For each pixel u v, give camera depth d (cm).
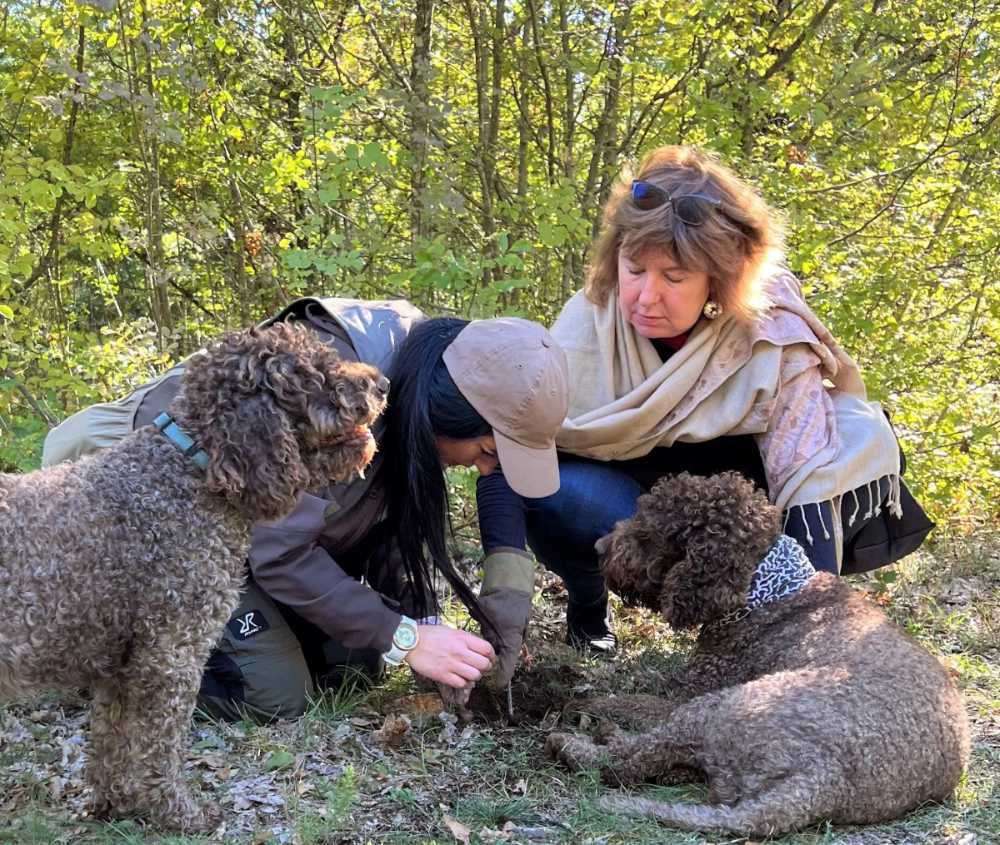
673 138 345
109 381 286
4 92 304
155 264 326
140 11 296
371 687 198
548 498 214
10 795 161
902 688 161
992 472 347
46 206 269
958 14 389
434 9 351
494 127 363
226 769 169
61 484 143
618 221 200
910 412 321
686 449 220
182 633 148
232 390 144
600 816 159
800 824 154
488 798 165
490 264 272
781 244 206
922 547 302
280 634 187
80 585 141
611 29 349
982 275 376
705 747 165
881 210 354
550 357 171
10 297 303
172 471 147
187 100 319
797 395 205
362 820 157
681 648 228
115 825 150
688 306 199
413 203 322
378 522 193
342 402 145
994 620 250
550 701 198
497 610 190
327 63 364
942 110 397
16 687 141
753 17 352
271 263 348
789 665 173
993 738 187
